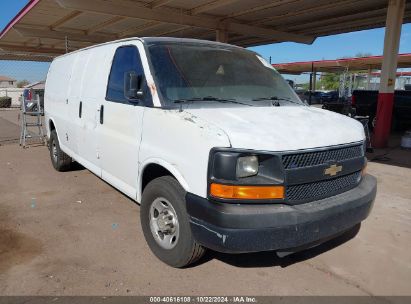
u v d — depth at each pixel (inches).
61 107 258.4
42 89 611.8
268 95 171.2
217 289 134.2
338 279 142.6
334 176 133.9
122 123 169.5
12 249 160.7
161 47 165.5
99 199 226.8
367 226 192.1
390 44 414.6
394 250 166.4
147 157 150.1
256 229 115.7
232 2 473.7
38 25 670.5
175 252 141.7
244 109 146.8
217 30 592.7
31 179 271.7
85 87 214.7
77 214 202.1
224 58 177.9
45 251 159.3
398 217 204.7
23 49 926.4
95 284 135.2
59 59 285.6
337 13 543.2
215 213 117.6
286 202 121.4
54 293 129.3
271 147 119.3
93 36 759.1
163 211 148.2
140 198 161.9
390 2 411.5
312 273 146.5
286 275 144.6
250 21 603.8
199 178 123.6
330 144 132.5
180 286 135.3
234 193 117.3
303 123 138.2
